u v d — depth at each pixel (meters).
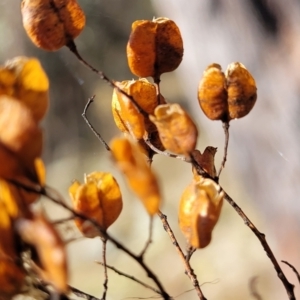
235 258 0.87
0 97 0.20
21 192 0.20
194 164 0.21
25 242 0.20
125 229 1.10
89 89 1.48
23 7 0.22
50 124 1.50
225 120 0.23
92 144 1.46
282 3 0.52
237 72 0.23
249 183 0.63
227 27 0.58
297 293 0.53
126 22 1.49
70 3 0.22
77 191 0.22
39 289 0.20
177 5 0.68
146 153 0.23
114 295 0.89
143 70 0.23
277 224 0.58
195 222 0.21
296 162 0.53
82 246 1.05
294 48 0.51
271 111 0.55
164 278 0.92
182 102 1.33
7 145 0.19
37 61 0.20
